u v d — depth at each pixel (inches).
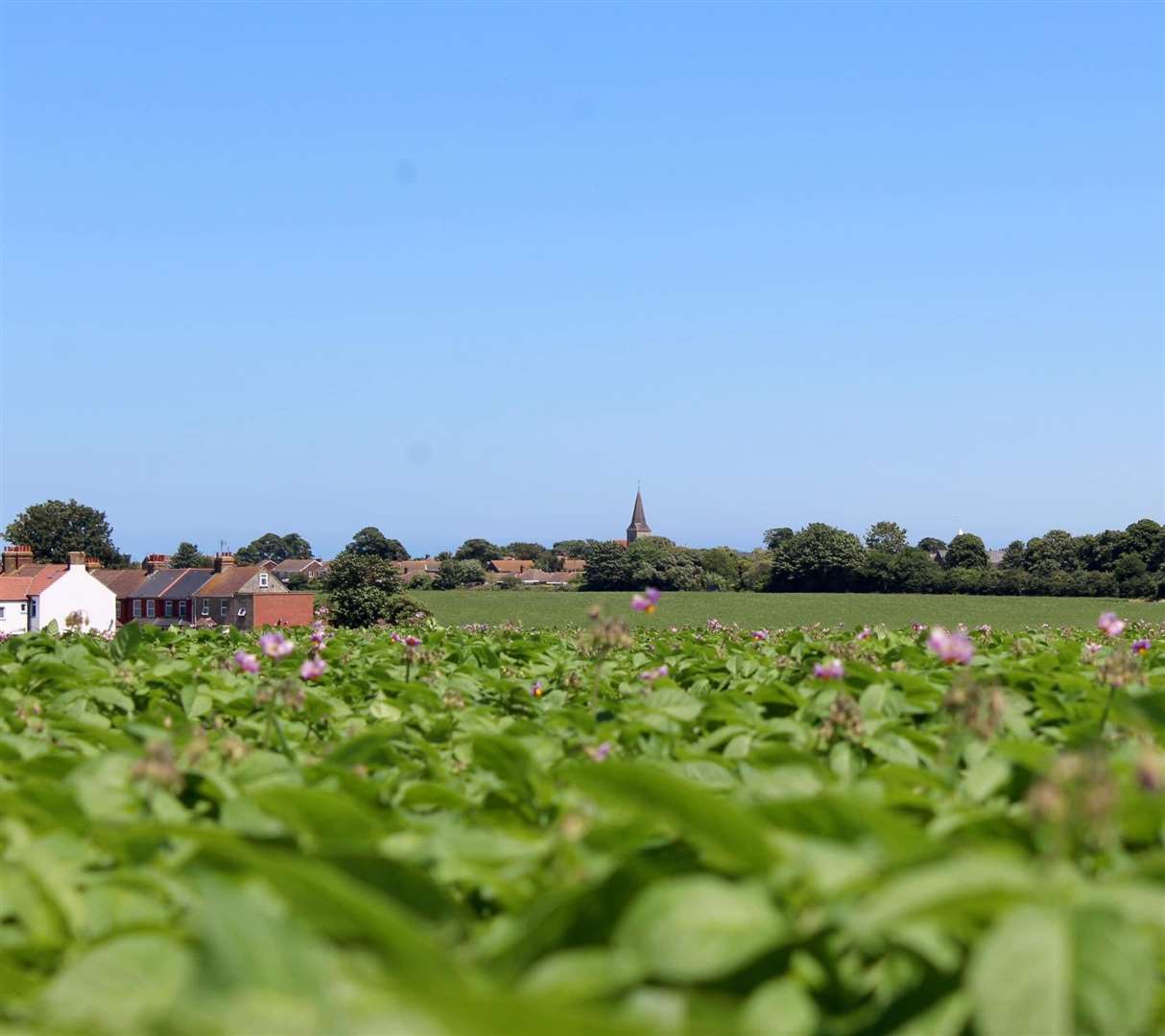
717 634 888.3
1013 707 351.3
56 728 311.7
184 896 145.0
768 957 116.8
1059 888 108.9
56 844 179.5
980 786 200.5
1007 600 5757.9
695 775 233.8
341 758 264.5
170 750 188.7
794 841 131.1
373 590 3312.0
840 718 264.8
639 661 582.6
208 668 560.4
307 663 354.3
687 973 105.5
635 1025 85.0
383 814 201.8
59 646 653.3
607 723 312.8
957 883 106.8
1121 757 243.8
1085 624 3786.9
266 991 95.6
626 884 121.0
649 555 7436.0
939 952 117.8
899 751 261.3
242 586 4148.6
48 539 7632.9
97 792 197.5
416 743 298.4
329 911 110.8
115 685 443.5
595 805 191.5
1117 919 101.8
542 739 285.0
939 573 6658.5
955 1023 112.0
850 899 124.6
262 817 174.1
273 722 287.0
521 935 117.9
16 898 148.8
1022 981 97.4
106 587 3927.2
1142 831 165.8
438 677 450.9
